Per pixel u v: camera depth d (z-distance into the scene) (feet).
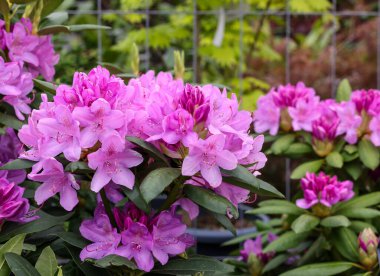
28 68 4.45
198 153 3.25
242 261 5.82
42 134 3.39
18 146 4.24
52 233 3.58
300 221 4.86
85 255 3.44
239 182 3.43
